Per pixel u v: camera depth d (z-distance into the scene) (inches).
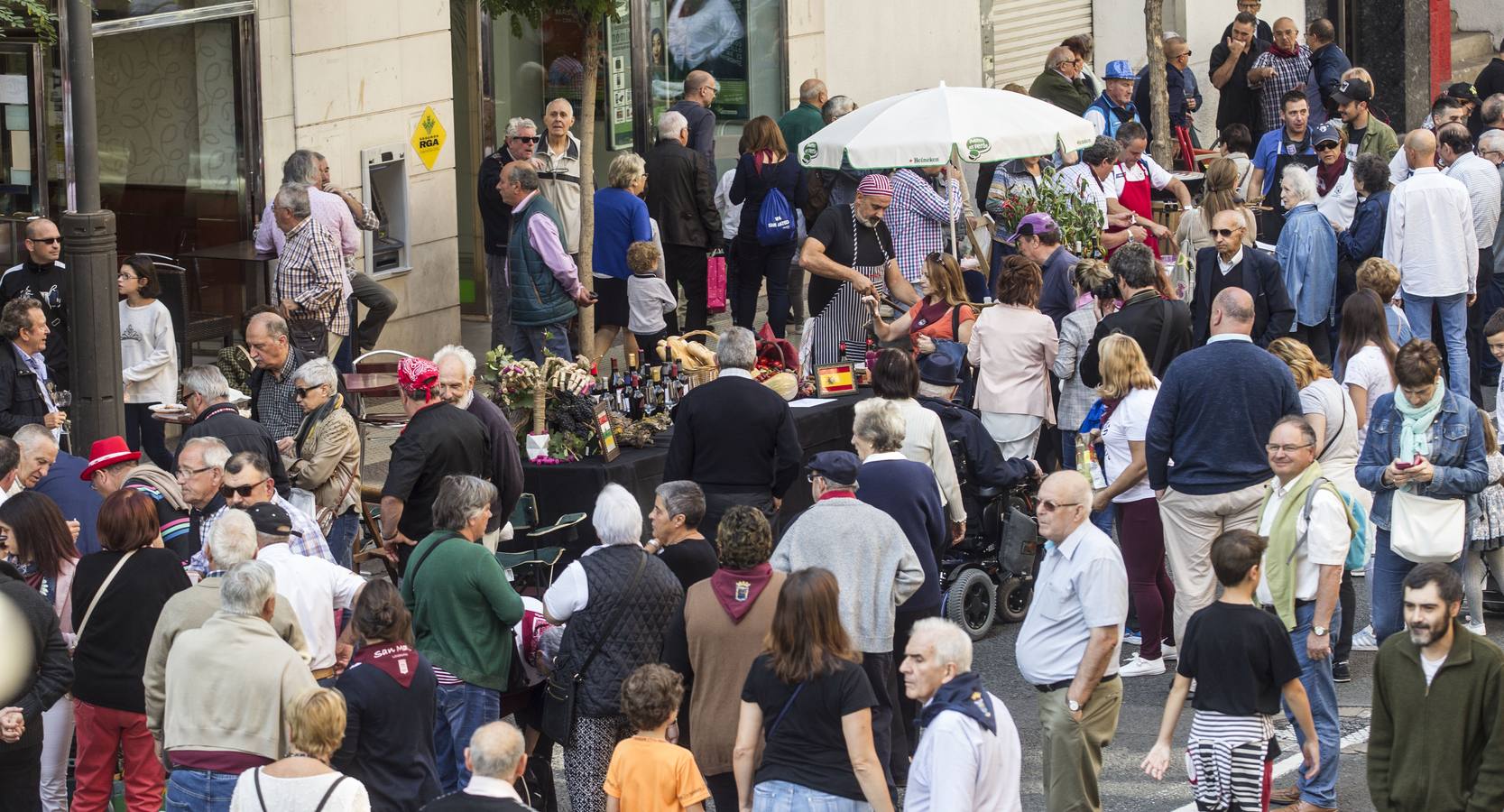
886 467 879.1
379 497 1102.4
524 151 1460.4
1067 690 780.0
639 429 1134.4
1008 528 1085.1
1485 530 988.6
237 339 1430.9
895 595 823.1
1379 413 960.3
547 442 1090.1
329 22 1477.6
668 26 1813.5
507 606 810.2
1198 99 2022.6
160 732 766.5
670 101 1830.7
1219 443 951.0
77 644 812.6
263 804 658.2
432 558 816.3
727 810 782.5
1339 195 1534.2
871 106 1400.1
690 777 711.7
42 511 843.4
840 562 816.9
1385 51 2586.1
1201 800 770.8
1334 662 1006.4
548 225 1331.2
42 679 772.6
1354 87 1792.6
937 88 1362.0
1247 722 759.7
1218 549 762.2
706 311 1585.9
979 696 667.4
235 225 1439.5
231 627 731.4
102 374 956.6
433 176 1583.4
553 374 1094.4
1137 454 994.7
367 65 1514.5
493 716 821.9
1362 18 2596.0
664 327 1471.5
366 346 1422.2
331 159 1492.4
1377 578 981.8
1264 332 1245.1
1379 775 722.8
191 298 1417.3
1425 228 1444.4
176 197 1413.6
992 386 1155.9
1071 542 776.3
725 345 989.8
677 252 1558.8
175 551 921.5
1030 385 1153.4
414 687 738.8
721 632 767.7
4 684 755.4
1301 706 765.9
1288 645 759.1
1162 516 983.6
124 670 807.7
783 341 1256.2
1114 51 2306.8
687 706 842.2
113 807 856.9
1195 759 769.6
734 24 1870.1
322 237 1278.3
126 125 1378.0
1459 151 1539.1
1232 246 1230.3
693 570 858.1
